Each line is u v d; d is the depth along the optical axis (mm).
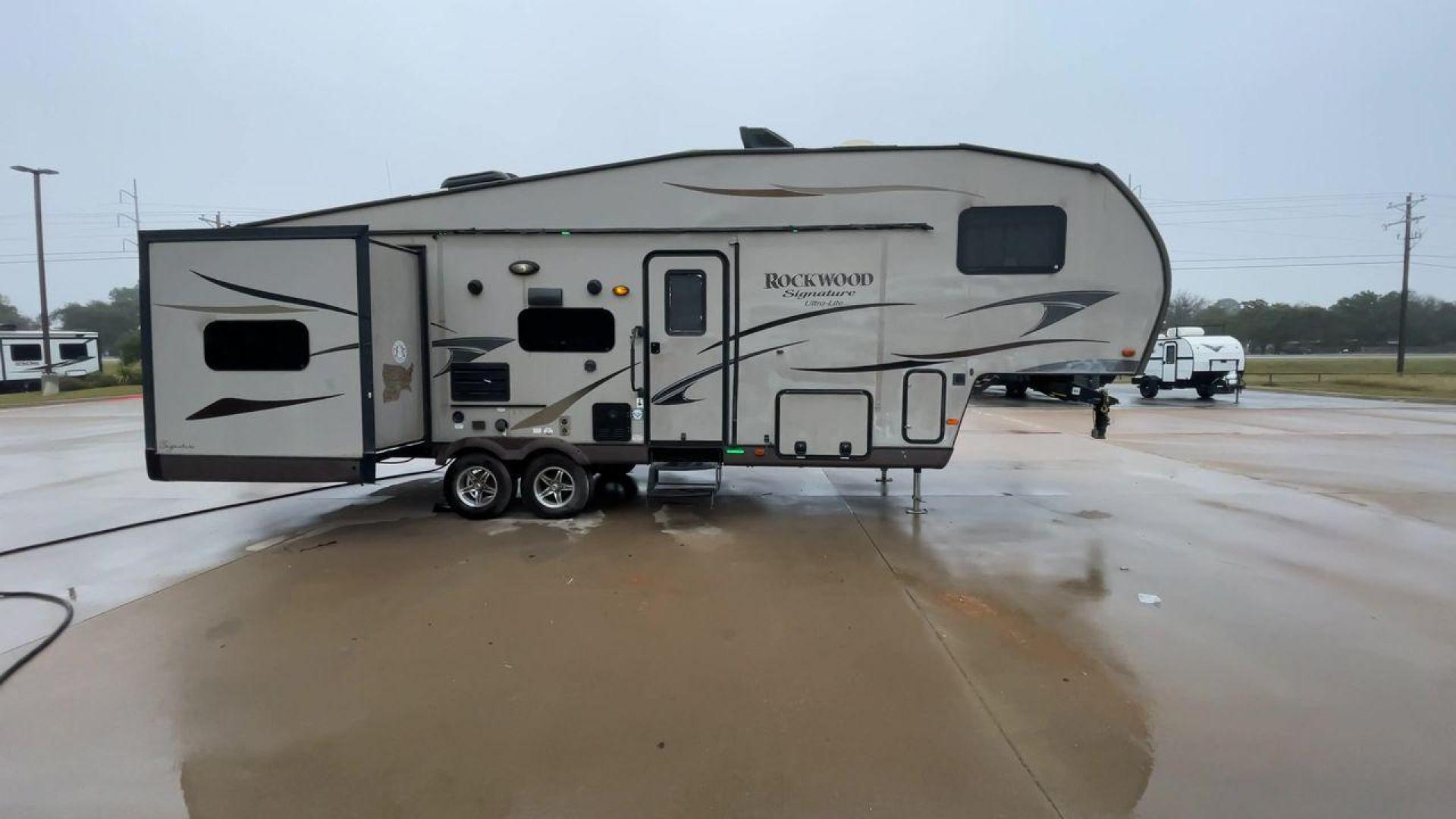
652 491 6539
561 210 6172
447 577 4949
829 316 6035
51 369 28938
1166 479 8797
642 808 2555
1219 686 3430
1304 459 10367
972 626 4141
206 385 5773
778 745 2928
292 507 7148
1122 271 5781
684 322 6168
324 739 2980
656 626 4121
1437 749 2912
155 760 2846
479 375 6340
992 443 12242
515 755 2873
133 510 7074
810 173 5961
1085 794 2623
